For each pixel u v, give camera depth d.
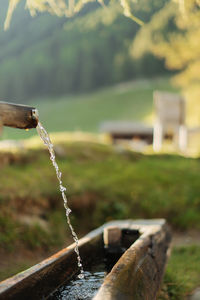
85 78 68.81
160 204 7.05
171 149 10.76
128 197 7.03
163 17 25.55
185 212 6.96
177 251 5.37
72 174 7.21
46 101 66.00
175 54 15.02
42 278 2.44
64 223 5.77
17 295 2.13
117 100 46.88
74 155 8.14
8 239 4.68
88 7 23.00
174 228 6.62
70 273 2.88
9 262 4.31
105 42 69.12
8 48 77.69
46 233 5.19
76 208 6.30
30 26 78.81
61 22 75.12
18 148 7.39
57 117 44.53
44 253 4.84
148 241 3.36
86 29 68.25
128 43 65.38
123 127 12.13
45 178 6.66
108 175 7.68
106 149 8.92
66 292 2.66
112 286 2.03
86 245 3.25
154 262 3.20
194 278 4.23
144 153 9.62
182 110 10.87
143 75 63.66
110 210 6.50
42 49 74.38
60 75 70.25
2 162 6.72
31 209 5.66
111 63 68.56
